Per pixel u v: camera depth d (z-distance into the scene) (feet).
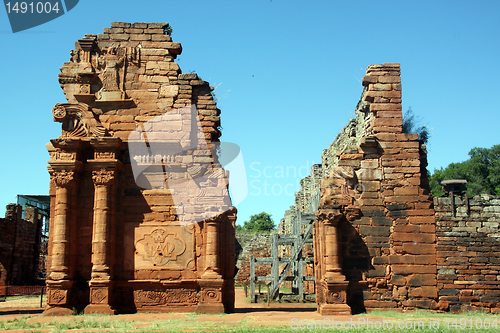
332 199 62.80
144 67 65.92
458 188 71.82
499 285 62.75
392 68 65.87
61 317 55.47
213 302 59.00
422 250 61.67
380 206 62.85
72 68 65.72
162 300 60.54
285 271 95.40
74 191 62.08
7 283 122.72
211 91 67.15
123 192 63.31
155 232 62.03
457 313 60.54
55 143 61.72
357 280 61.00
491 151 185.16
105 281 58.39
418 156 63.93
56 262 59.31
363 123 74.02
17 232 130.11
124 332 44.47
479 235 64.54
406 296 60.95
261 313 59.52
